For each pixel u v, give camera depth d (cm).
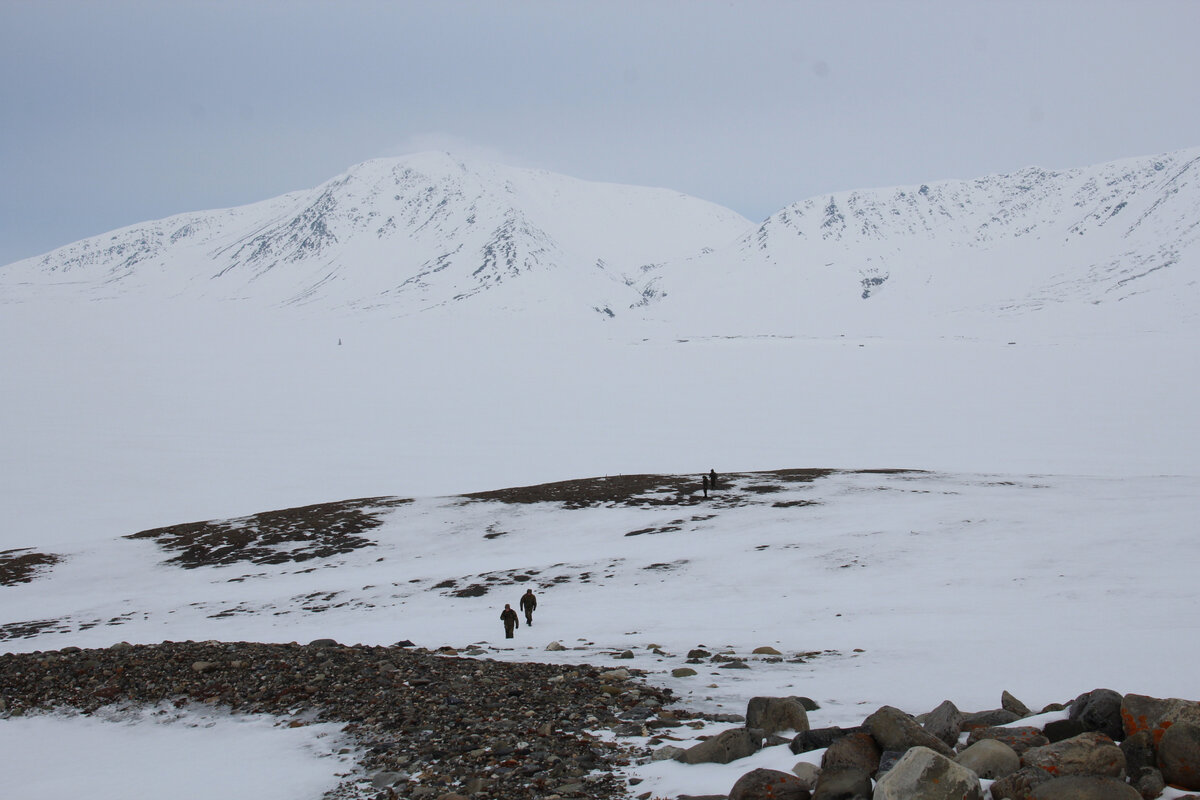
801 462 8825
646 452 9638
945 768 708
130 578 4534
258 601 3753
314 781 1034
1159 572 2898
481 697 1388
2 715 1456
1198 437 9219
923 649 1959
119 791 1048
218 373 15562
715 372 15138
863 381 13875
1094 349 15988
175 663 1722
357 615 3288
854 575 3281
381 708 1338
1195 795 703
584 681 1524
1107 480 5512
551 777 971
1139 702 820
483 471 8931
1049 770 745
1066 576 2956
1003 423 10519
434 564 4328
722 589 3241
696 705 1380
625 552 4106
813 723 1212
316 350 18362
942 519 4219
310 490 8300
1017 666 1700
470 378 15062
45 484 8594
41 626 3538
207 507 7738
